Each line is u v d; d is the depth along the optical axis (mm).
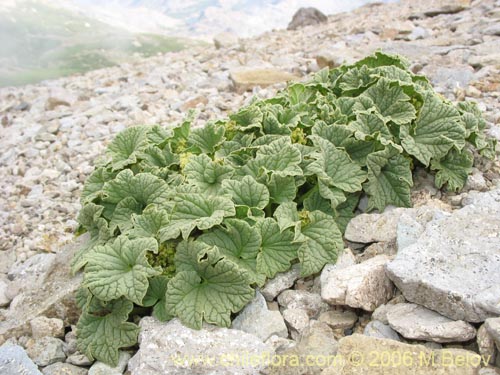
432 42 1245
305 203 579
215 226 526
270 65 1394
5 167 1159
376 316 466
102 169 654
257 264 506
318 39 1654
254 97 777
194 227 505
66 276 602
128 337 492
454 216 498
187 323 468
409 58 1152
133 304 521
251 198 543
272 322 474
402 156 600
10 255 792
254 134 657
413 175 653
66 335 556
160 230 523
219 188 577
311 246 529
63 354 529
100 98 1477
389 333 445
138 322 526
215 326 472
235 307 482
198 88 1344
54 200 944
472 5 1549
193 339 454
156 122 1151
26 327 564
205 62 1653
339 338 472
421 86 702
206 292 494
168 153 652
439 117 628
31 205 943
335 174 584
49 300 571
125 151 672
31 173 1085
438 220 500
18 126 1396
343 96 707
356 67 772
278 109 684
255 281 497
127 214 581
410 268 452
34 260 724
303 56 1451
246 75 1256
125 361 494
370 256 537
